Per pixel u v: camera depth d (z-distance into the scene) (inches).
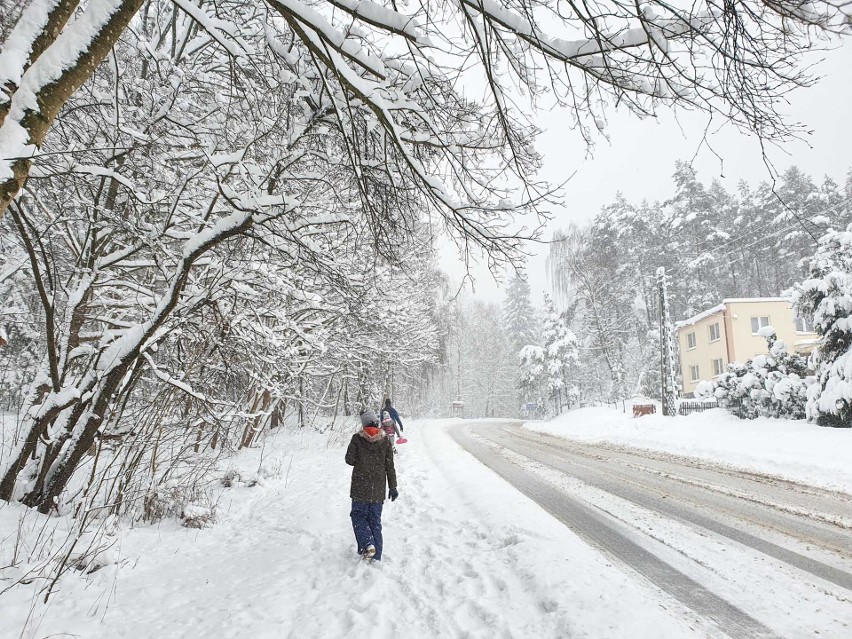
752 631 119.3
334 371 595.8
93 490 259.9
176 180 277.6
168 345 309.7
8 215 232.7
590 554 170.1
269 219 209.5
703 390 669.3
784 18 105.9
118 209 292.5
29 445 217.5
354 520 184.2
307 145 228.7
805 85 119.0
